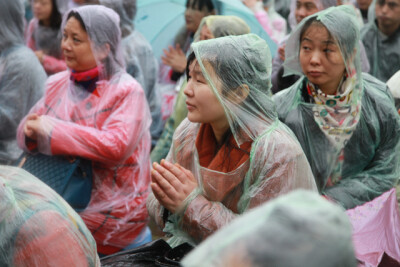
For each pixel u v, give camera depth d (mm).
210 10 6320
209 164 2969
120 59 4121
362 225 3346
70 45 4016
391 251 3273
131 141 3969
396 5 5727
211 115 2834
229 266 1119
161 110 6070
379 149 3754
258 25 6523
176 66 6348
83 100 4059
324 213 1132
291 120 3732
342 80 3688
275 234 1105
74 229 2264
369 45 5949
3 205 2178
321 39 3602
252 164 2791
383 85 3877
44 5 6148
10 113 4715
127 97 4035
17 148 4793
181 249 2871
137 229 4164
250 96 2820
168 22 6734
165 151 5027
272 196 2762
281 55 5004
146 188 4227
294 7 5371
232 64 2771
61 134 3908
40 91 4867
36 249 2168
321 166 3711
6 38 4805
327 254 1104
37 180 2363
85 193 3984
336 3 5211
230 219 2785
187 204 2811
